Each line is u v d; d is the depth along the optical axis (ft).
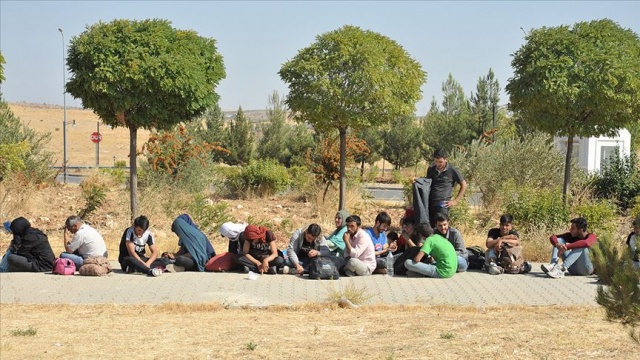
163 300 34.78
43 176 78.13
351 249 40.14
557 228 51.67
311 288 37.11
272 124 138.92
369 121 55.16
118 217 59.21
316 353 26.21
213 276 39.70
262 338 28.63
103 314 32.58
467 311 33.09
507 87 56.95
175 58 48.62
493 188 66.54
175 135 75.00
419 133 139.64
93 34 48.08
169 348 27.20
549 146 71.00
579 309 33.09
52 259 40.88
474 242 50.52
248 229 40.34
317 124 55.98
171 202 60.54
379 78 53.62
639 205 58.85
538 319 31.27
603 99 54.19
